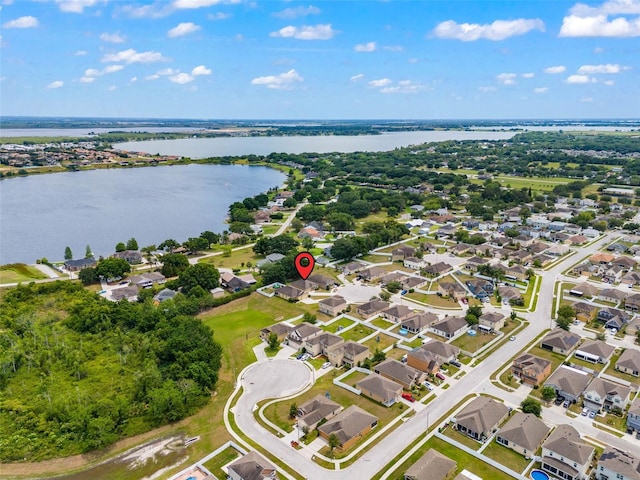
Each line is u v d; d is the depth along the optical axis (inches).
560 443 3314.5
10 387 4281.5
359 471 3267.7
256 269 7755.9
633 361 4547.2
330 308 5910.4
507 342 5182.1
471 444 3543.3
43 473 3316.9
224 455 3457.2
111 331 5315.0
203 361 4416.8
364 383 4224.9
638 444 3528.5
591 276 7273.6
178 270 7372.1
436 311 6038.4
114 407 3833.7
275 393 4222.4
